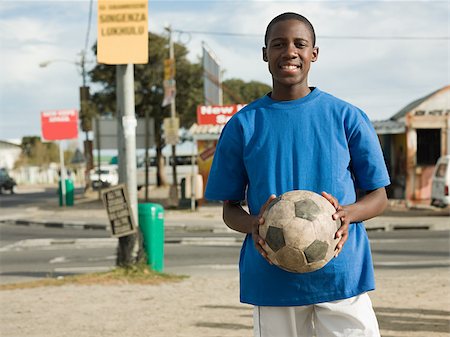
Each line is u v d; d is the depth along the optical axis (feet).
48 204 116.06
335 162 10.55
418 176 90.02
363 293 10.82
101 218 82.43
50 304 26.89
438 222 69.00
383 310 24.47
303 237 9.80
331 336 10.73
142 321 23.40
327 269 10.52
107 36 32.94
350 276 10.61
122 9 32.71
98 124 72.33
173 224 69.62
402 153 92.27
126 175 33.65
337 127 10.64
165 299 27.76
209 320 23.43
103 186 176.65
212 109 94.02
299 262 9.98
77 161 134.51
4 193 179.73
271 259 10.21
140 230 34.09
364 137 10.68
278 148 10.68
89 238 60.34
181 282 32.19
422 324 21.86
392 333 20.59
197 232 65.46
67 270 40.55
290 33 10.55
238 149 11.05
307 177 10.57
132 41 32.91
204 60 104.17
